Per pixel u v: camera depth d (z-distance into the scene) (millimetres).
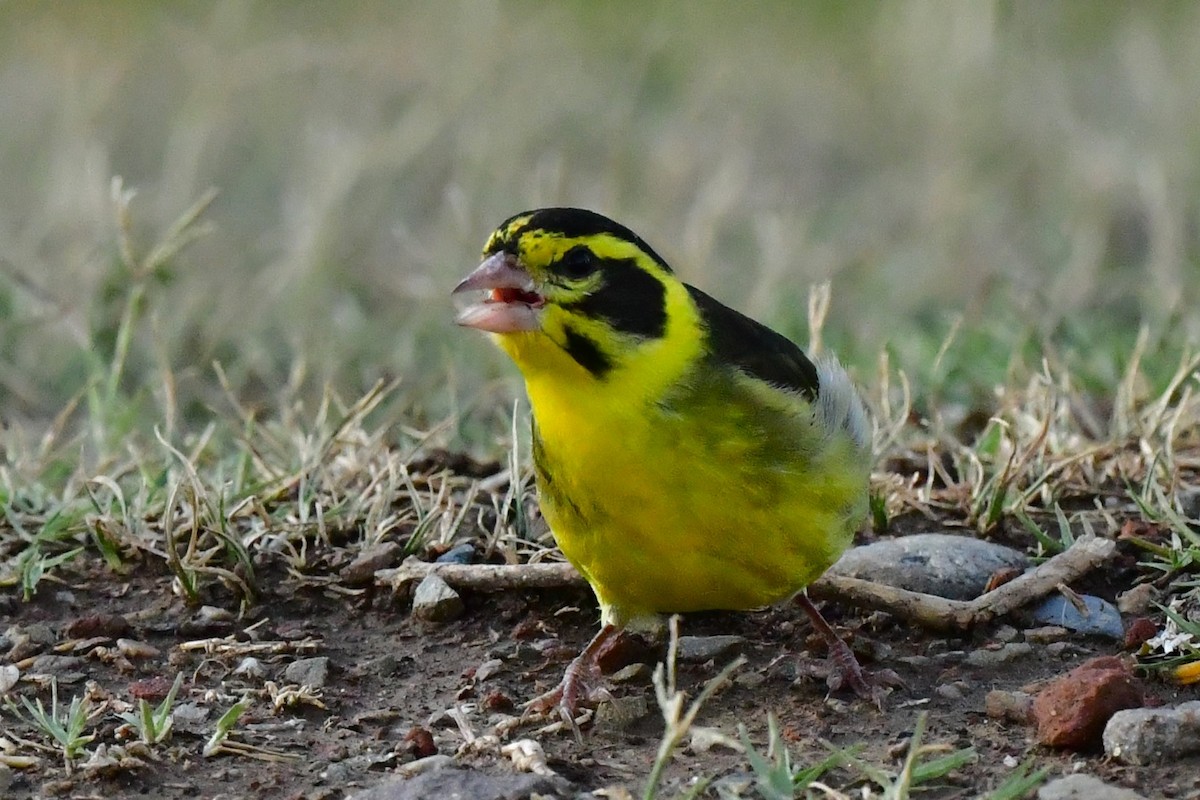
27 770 8383
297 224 18906
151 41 24969
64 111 22344
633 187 20625
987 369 14555
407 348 16125
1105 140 21281
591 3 26734
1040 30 25094
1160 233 18109
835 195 21328
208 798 8125
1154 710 8133
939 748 7996
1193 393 13039
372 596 10414
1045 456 11594
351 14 25375
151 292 16438
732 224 20297
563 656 9703
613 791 7590
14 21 25547
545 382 8664
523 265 8578
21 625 10156
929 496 11297
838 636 9461
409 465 11977
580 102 23047
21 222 19797
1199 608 9664
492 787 7824
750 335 8914
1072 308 16609
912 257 18984
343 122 22172
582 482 8648
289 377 15469
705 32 25812
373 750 8617
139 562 10812
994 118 22359
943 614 9719
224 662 9656
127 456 12953
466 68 22609
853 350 15547
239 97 23000
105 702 9125
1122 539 10547
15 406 15336
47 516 11211
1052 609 9797
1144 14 25484
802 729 8773
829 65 24703
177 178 20297
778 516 8617
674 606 9000
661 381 8531
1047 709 8289
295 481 11477
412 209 20438
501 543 10781
